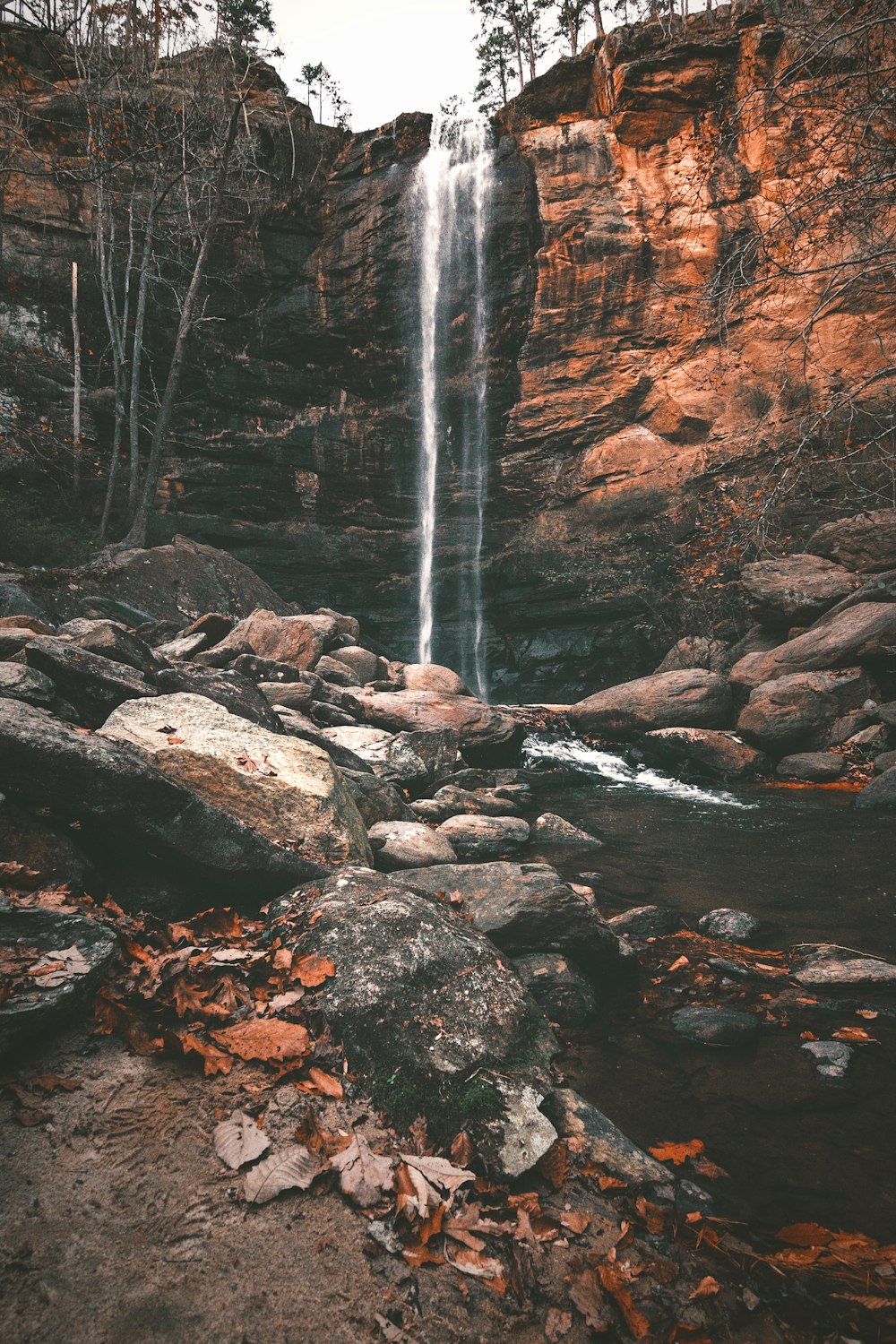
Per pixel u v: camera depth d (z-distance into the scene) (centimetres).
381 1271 171
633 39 1894
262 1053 238
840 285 629
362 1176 197
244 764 408
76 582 1227
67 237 1814
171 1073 229
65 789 303
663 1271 182
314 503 2059
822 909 497
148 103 1611
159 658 625
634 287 1923
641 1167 222
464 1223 187
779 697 1119
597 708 1297
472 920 376
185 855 318
